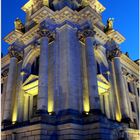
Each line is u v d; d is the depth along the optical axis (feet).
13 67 133.18
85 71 112.06
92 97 99.50
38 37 130.52
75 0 139.54
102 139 86.48
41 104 96.73
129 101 155.53
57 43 117.29
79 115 97.09
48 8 120.88
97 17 127.34
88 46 113.91
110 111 119.75
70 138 86.48
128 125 113.80
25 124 97.66
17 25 147.23
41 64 107.76
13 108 122.83
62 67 107.76
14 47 136.87
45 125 89.25
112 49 139.23
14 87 128.47
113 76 133.80
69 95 98.27
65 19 122.11
